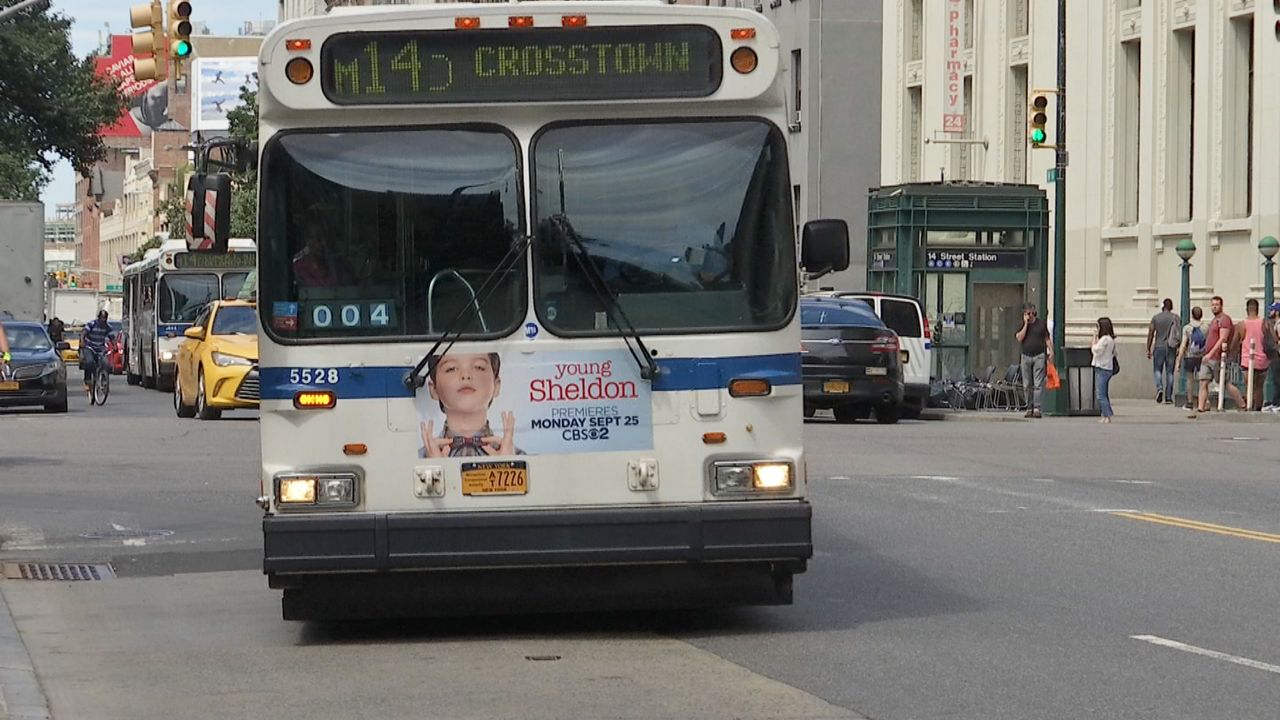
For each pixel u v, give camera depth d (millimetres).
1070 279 44188
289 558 10008
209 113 117812
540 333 10188
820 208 57125
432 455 10133
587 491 10180
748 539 10094
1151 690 8992
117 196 184000
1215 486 19797
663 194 10266
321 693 9133
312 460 10148
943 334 36781
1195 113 39625
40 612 11953
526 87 10227
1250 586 12492
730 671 9539
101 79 57156
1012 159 46812
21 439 26203
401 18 10219
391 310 10203
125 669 9883
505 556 10023
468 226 10227
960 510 17172
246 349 31141
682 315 10242
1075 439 27234
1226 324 33312
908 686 9117
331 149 10242
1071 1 44125
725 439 10203
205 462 22328
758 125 10320
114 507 17703
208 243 10945
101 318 40250
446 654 10188
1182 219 40781
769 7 60719
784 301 10273
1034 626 10914
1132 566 13484
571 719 8391
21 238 41531
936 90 50031
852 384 30312
